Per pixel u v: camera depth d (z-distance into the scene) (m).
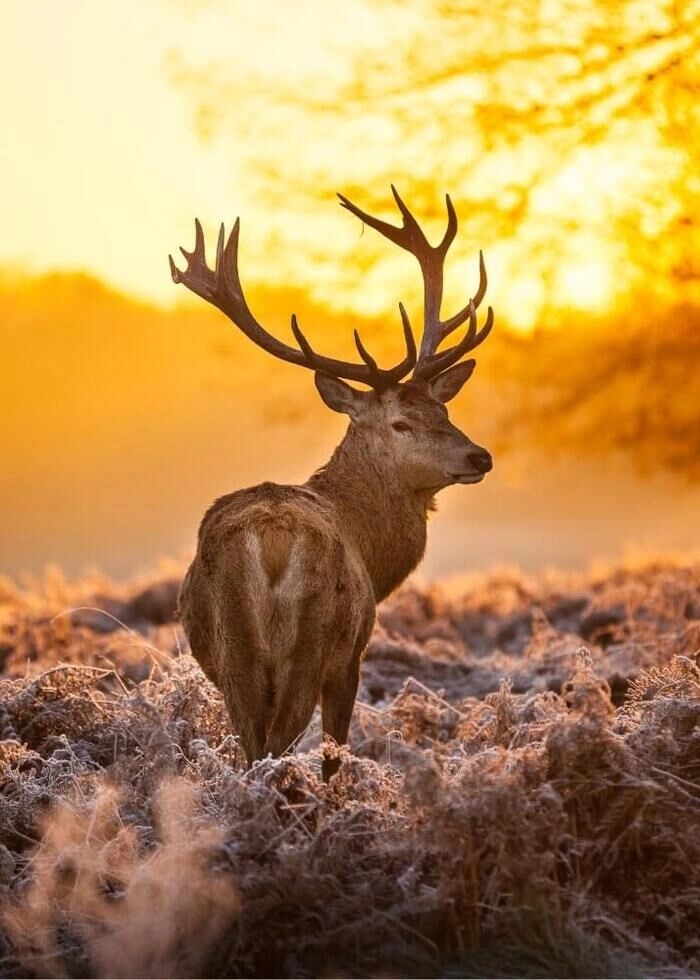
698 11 42.50
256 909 16.00
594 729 17.62
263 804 17.28
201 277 24.38
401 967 15.94
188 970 15.62
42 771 20.05
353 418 23.30
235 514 20.17
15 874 17.55
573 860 17.17
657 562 46.22
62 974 15.67
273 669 19.56
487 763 18.05
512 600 43.28
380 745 23.62
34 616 39.31
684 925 16.83
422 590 43.03
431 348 25.14
